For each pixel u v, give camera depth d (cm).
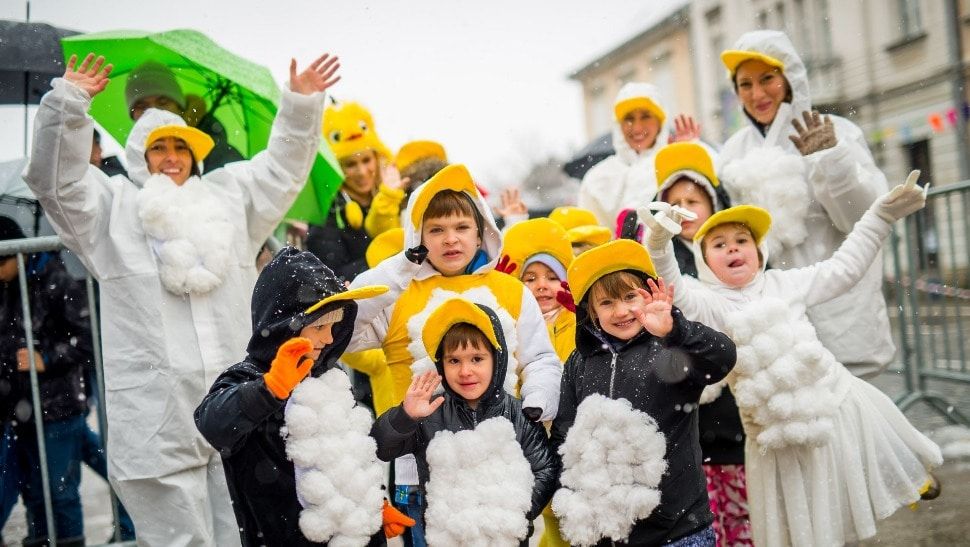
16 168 584
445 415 351
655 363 349
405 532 419
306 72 450
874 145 2380
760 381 373
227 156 552
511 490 334
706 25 3105
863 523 376
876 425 389
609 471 342
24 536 550
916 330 671
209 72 541
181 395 402
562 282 435
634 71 3662
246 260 437
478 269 406
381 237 486
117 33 525
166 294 410
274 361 308
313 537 321
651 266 362
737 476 431
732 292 410
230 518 413
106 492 665
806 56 2567
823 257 483
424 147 635
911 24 2256
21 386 526
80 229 407
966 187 695
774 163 484
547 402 364
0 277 526
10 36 615
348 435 329
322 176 572
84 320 541
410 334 382
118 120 531
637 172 600
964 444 592
